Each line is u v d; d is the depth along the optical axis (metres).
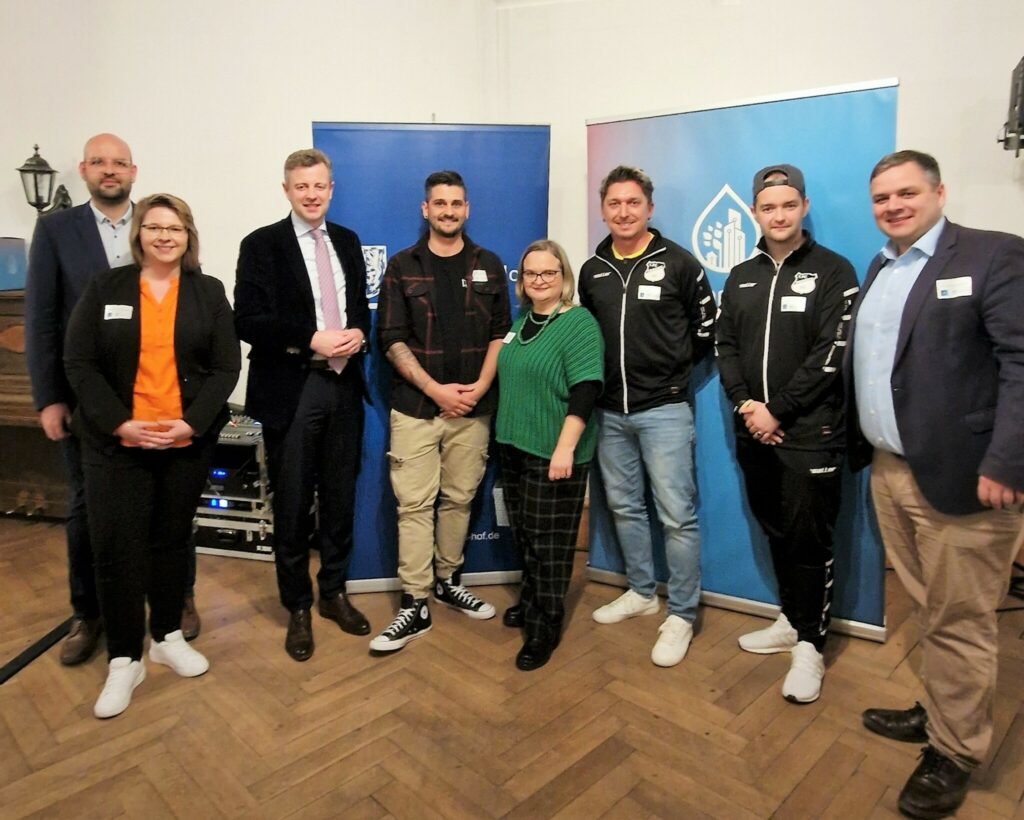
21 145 3.69
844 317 2.00
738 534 2.61
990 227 2.80
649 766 1.79
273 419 2.27
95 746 1.89
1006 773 1.74
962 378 1.51
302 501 2.33
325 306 2.33
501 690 2.13
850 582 2.42
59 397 2.21
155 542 2.14
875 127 2.21
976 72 2.74
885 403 1.65
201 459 2.10
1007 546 1.53
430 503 2.47
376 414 2.75
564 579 2.27
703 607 2.71
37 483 3.64
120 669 2.08
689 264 2.34
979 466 1.47
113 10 3.53
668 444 2.36
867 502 2.35
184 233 2.00
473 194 2.70
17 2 3.56
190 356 2.03
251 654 2.36
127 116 3.62
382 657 2.33
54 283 2.15
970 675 1.57
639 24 3.29
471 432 2.50
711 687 2.14
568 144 3.52
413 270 2.42
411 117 3.65
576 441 2.13
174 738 1.92
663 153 2.57
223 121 3.60
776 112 2.35
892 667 2.24
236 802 1.68
